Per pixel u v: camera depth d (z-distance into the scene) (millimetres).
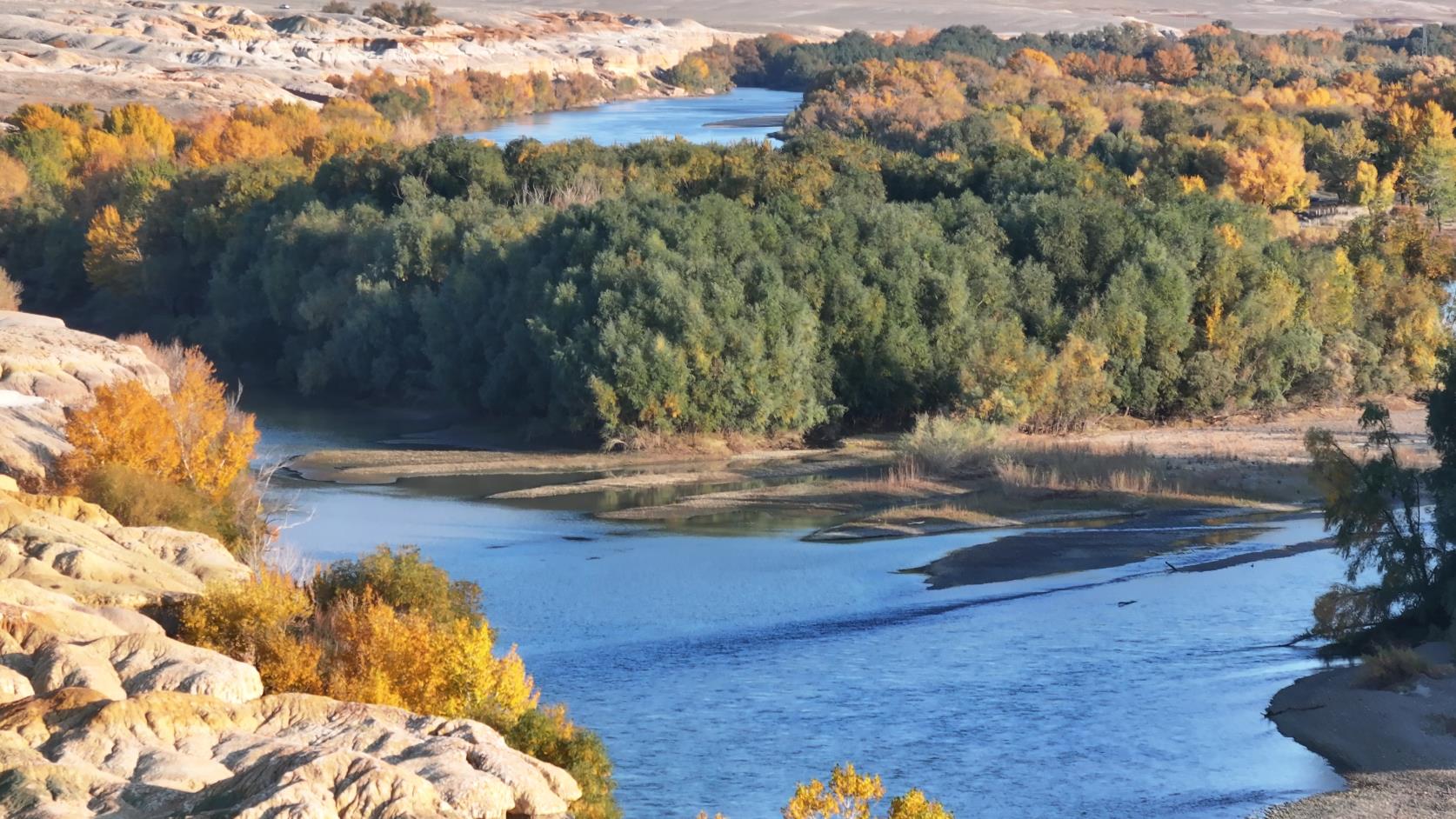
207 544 37688
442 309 79062
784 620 41969
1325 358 77438
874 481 61188
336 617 30766
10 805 20484
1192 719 33281
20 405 51375
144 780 21781
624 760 30844
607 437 69938
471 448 71688
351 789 21031
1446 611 38656
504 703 29141
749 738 32188
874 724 33062
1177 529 53000
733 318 71188
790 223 79688
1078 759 30859
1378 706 33406
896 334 73875
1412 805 28078
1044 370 70375
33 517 35312
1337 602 39281
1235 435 69938
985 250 78250
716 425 70625
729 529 54344
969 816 27828
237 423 52312
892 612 42812
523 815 22750
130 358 59062
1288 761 30734
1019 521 54750
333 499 60094
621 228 75062
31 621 27906
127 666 26422
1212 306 76812
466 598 35812
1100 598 44000
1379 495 40625
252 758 22953
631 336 69875
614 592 45062
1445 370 42875
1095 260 78750
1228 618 41688
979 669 37188
